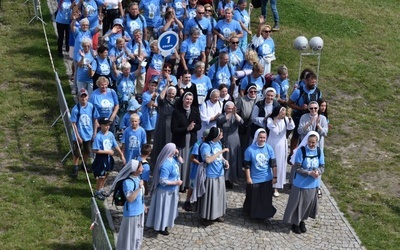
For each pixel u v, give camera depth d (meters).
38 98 19.02
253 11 25.39
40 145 17.16
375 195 16.75
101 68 17.45
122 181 13.12
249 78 16.92
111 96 16.50
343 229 15.32
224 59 17.39
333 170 17.73
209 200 14.62
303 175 14.66
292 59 22.69
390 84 22.17
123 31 18.66
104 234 12.39
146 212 14.88
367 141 19.16
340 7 26.83
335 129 19.59
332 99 21.06
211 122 16.03
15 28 22.75
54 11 23.97
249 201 15.13
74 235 14.18
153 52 17.69
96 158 15.06
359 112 20.58
